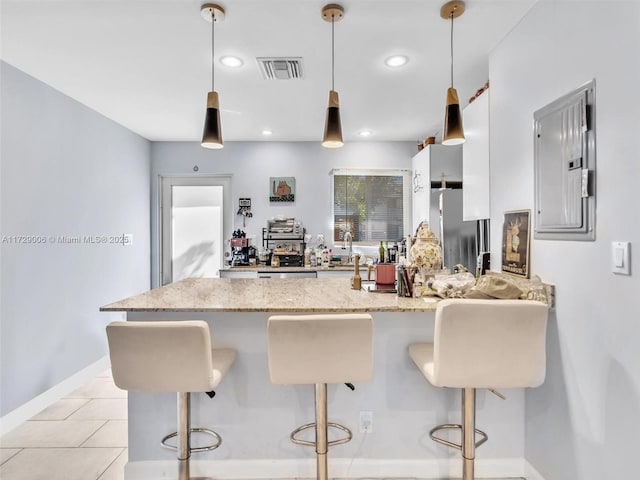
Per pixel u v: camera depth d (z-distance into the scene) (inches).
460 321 55.8
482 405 77.2
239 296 77.3
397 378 76.2
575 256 61.9
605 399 56.1
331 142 78.0
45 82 110.7
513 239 79.8
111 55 93.3
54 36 84.1
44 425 99.9
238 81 108.7
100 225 140.3
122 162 155.4
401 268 75.4
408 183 180.7
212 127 79.4
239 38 85.0
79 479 77.5
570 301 63.2
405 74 104.0
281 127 155.6
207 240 182.4
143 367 58.1
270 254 175.8
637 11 49.5
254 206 180.5
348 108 132.0
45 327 112.3
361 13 75.4
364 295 77.7
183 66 99.2
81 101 126.2
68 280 122.7
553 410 68.1
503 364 56.5
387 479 76.2
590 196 58.0
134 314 75.5
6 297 98.7
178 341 57.3
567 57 63.3
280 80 108.0
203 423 76.6
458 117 74.7
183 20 77.8
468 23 78.8
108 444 90.2
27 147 105.7
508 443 77.2
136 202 166.9
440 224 135.4
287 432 76.9
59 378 117.6
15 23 78.8
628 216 51.4
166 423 76.8
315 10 74.4
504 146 84.4
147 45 88.3
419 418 76.5
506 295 64.6
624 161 51.9
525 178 76.3
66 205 121.7
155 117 143.6
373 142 179.9
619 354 53.4
